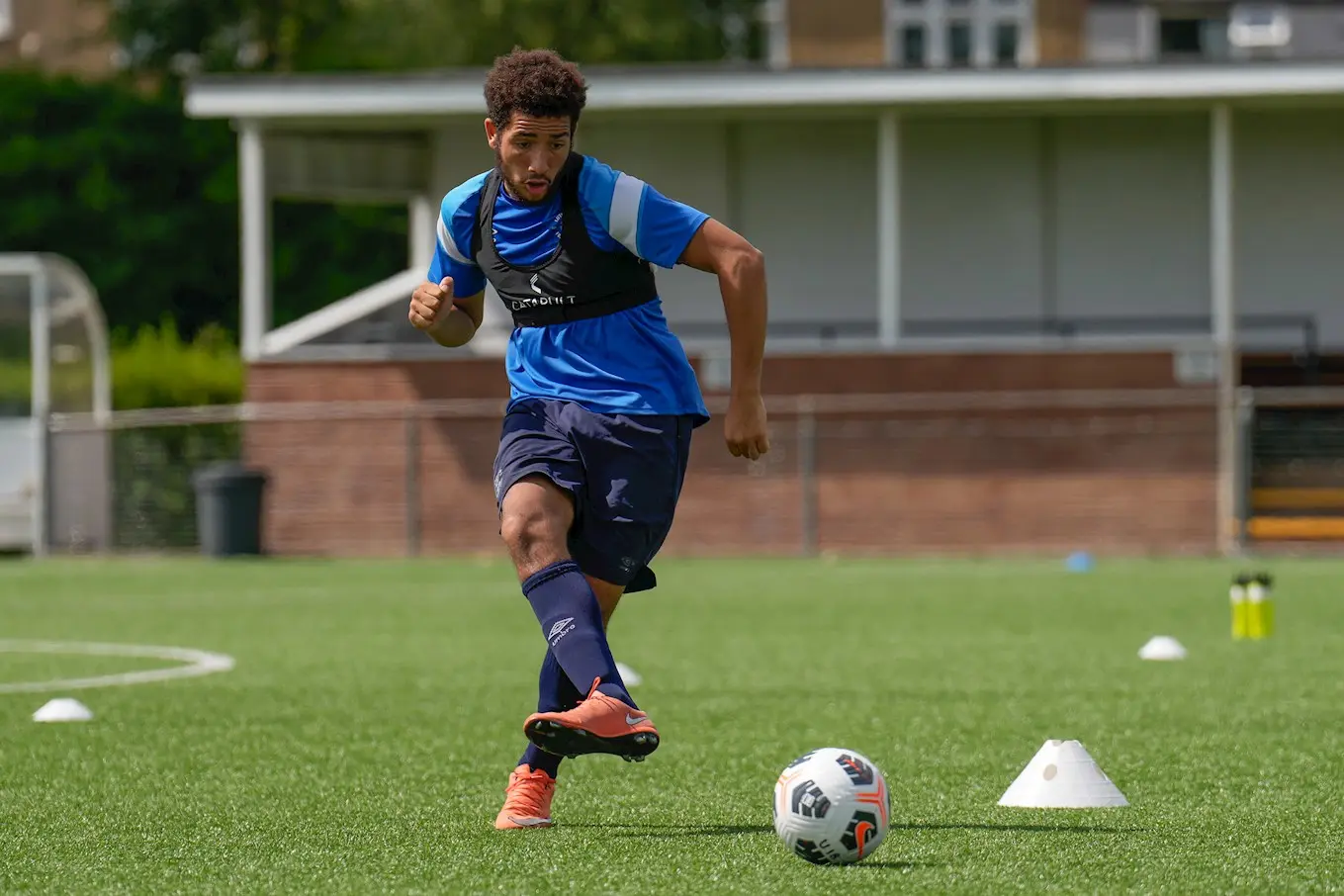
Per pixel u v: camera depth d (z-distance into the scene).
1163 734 23.95
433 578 61.09
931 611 46.06
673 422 16.34
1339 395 77.19
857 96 76.94
